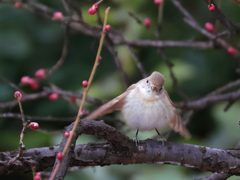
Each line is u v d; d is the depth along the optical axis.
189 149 6.09
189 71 10.52
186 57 11.48
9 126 10.67
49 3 11.74
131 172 9.40
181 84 11.16
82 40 12.09
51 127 11.04
